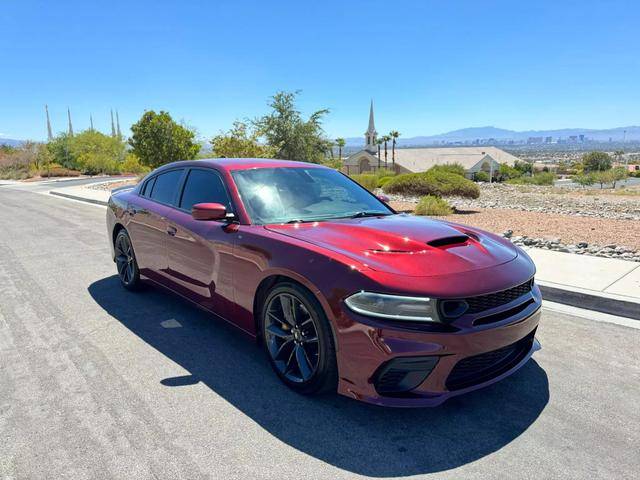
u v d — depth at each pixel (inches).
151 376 134.3
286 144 1040.8
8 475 92.9
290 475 93.3
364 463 97.0
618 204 641.6
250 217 142.1
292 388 125.4
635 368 138.3
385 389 106.2
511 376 134.3
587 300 190.1
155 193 193.8
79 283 231.1
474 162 3705.7
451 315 101.8
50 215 518.3
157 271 185.3
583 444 103.0
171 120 1089.4
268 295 127.8
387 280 103.1
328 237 124.3
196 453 100.0
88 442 103.5
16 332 167.3
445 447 102.3
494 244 132.4
